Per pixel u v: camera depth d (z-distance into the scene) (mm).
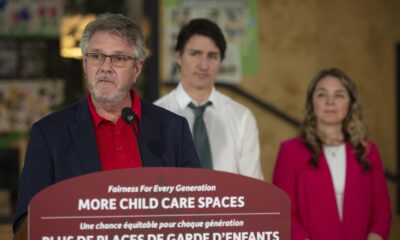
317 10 8133
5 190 9242
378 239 5152
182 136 3781
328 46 8172
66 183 2879
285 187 5258
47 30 9703
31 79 9789
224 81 7984
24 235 3150
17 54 9891
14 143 9711
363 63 8250
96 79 3504
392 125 8336
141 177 2934
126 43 3520
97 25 3549
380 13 8258
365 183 5234
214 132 5031
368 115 8289
